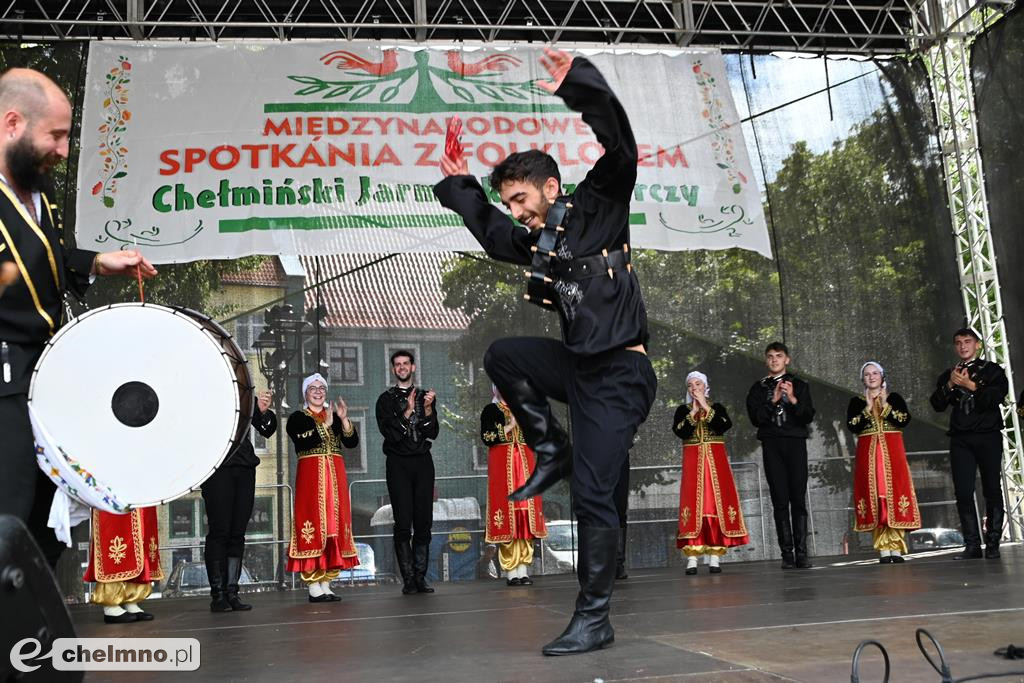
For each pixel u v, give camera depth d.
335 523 5.86
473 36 7.92
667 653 2.61
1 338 1.87
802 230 8.07
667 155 7.80
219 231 7.22
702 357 8.07
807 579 5.47
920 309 8.09
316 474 5.89
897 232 8.14
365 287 7.71
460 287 7.86
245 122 7.39
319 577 5.81
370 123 7.52
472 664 2.62
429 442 6.43
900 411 7.09
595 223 2.62
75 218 7.09
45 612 1.30
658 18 8.18
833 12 7.99
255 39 7.52
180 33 7.62
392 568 7.48
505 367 2.66
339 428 6.09
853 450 8.06
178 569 7.10
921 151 8.24
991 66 7.85
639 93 7.88
